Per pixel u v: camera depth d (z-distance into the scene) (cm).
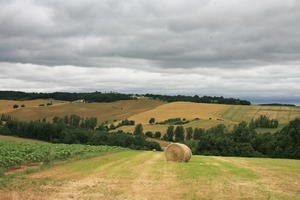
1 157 2044
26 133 8769
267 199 1098
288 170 1958
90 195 1100
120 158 2639
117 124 10706
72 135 8519
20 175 1509
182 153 2431
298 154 5816
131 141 8369
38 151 2697
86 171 1688
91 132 8894
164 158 2747
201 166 2080
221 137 6788
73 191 1157
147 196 1104
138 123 10756
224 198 1099
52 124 9044
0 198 1023
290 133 6088
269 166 2197
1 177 1421
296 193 1214
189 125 10019
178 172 1722
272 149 6234
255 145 6600
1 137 8256
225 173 1725
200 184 1345
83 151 3281
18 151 2578
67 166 1914
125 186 1273
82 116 11450
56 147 3447
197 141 7762
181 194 1143
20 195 1066
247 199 1093
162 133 9625
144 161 2389
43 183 1291
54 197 1060
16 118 10400
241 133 6738
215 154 6450
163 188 1246
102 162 2219
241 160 2792
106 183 1327
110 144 8269
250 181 1466
